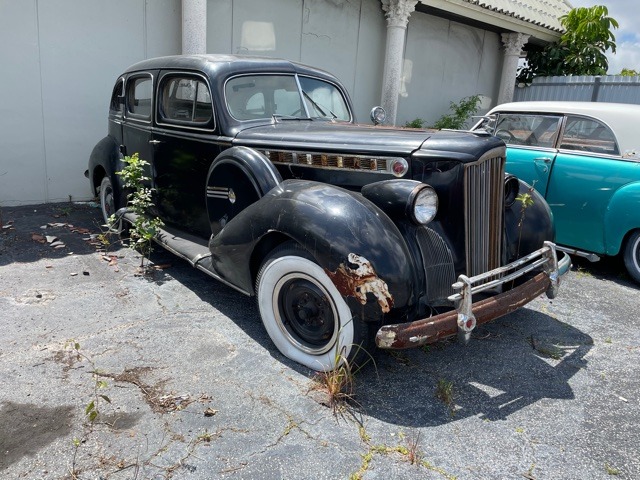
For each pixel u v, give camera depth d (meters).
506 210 3.66
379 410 2.72
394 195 2.88
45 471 2.19
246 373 2.99
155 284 4.25
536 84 12.01
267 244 3.22
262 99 4.18
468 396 2.90
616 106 5.08
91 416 2.38
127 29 6.86
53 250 4.93
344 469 2.27
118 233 5.18
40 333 3.35
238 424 2.54
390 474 2.26
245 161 3.46
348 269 2.64
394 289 2.63
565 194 5.26
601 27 11.63
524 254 3.64
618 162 4.85
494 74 12.38
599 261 5.71
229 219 3.63
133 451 2.33
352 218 2.74
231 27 7.79
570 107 5.35
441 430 2.58
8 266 4.47
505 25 10.90
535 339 3.66
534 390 2.99
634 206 4.72
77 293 3.99
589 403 2.88
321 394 2.82
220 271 3.51
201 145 4.09
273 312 3.17
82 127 6.79
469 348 3.47
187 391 2.79
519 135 5.82
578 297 4.55
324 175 3.43
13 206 6.47
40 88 6.39
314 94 4.56
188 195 4.34
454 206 2.97
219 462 2.28
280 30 8.34
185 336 3.40
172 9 7.17
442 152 2.96
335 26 9.02
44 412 2.57
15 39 6.11
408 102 10.80
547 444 2.51
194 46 6.82
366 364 3.12
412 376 3.07
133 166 4.47
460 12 9.95
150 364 3.04
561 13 12.88
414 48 10.53
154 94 4.55
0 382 2.80
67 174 6.82
